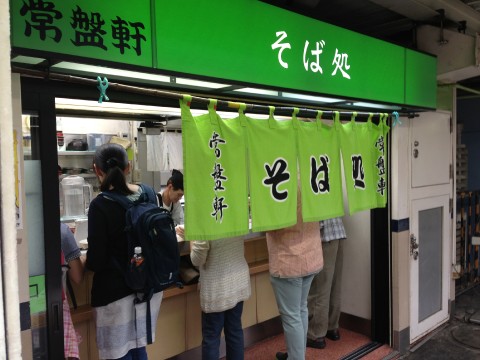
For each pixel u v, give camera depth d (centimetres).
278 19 213
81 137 432
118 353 202
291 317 269
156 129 397
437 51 337
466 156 573
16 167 151
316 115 248
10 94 59
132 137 453
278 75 216
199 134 192
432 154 371
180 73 175
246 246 333
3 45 58
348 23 349
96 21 151
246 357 329
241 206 209
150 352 276
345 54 254
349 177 267
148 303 209
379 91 280
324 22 239
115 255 202
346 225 379
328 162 253
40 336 165
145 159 449
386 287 348
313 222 273
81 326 243
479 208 535
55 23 142
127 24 159
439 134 380
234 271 260
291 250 262
